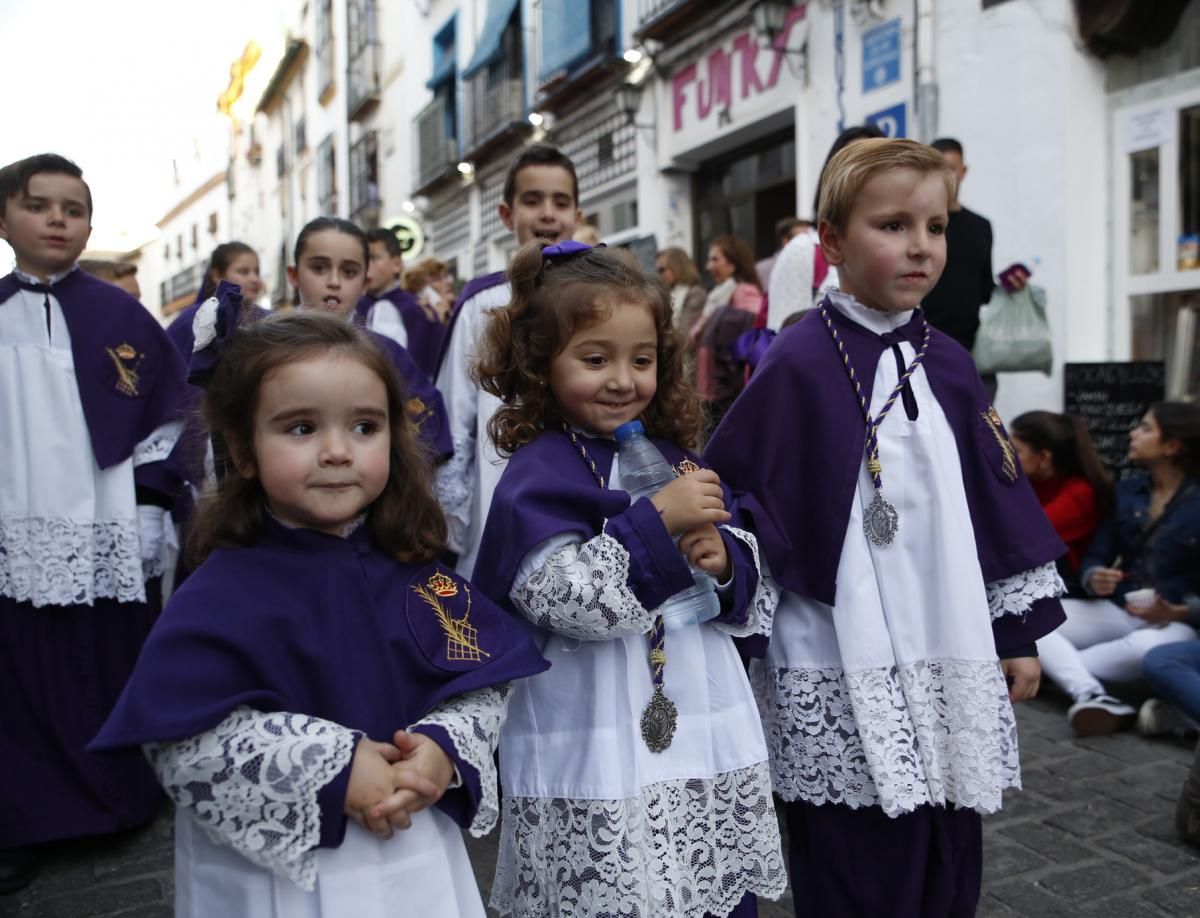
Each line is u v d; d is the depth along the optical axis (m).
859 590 1.90
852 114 6.70
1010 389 5.66
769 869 1.72
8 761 2.89
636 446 1.72
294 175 24.55
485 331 1.85
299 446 1.40
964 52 5.84
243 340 1.47
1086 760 3.46
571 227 2.99
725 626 1.77
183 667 1.30
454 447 2.93
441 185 15.17
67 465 2.96
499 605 1.68
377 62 18.36
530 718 1.69
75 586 2.93
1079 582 4.22
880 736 1.85
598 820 1.58
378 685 1.42
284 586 1.40
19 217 2.93
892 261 1.89
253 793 1.28
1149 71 5.24
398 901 1.38
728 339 5.44
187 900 1.40
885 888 1.93
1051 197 5.41
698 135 8.59
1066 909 2.51
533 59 11.91
